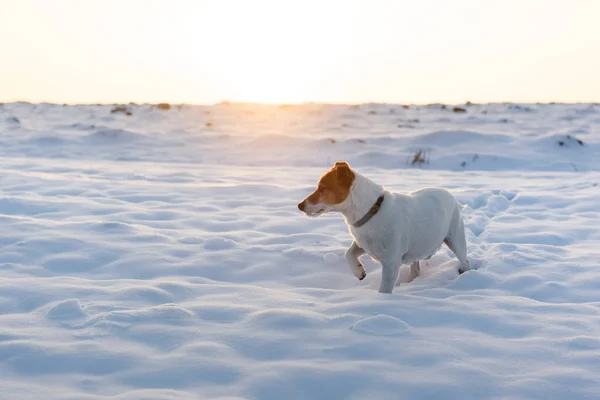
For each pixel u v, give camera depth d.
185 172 13.30
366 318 3.83
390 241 4.64
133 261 5.55
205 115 27.59
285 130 22.70
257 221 7.71
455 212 5.24
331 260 5.79
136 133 20.27
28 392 2.88
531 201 9.46
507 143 17.58
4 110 29.94
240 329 3.72
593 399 2.91
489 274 5.19
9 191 9.45
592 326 3.89
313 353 3.39
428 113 27.19
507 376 3.14
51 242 5.96
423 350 3.43
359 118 25.95
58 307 4.02
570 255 5.95
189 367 3.16
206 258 5.73
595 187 10.89
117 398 2.81
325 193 4.54
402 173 14.08
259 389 2.96
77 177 11.77
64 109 30.72
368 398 2.91
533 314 4.14
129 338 3.55
